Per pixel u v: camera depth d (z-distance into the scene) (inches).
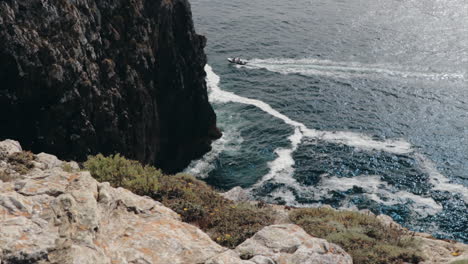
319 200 1840.6
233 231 530.6
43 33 1459.2
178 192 611.5
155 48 2023.9
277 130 2364.7
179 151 2249.0
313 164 2075.5
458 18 4025.6
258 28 3759.8
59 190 380.2
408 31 3718.0
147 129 1951.3
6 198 343.0
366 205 1806.1
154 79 2039.9
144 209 422.9
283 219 647.8
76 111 1537.9
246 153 2208.4
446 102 2637.8
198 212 561.9
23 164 577.9
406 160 2094.0
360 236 611.8
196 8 4210.1
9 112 1408.7
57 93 1478.8
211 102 2657.5
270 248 418.9
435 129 2356.1
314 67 3097.9
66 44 1519.4
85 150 1566.2
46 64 1445.6
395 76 2970.0
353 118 2466.8
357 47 3408.0
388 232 668.7
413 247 625.9
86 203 357.1
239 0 4500.5
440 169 2032.5
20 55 1381.6
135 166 652.7
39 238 311.3
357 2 4505.4
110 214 392.5
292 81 2906.0
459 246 685.9
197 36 2332.7
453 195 1857.8
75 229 331.0
